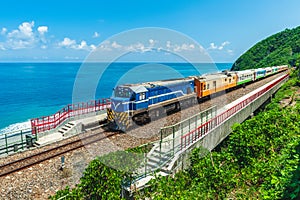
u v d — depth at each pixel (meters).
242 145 11.60
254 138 11.85
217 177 8.70
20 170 9.61
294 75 40.38
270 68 46.84
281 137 12.54
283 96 26.66
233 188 8.95
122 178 7.71
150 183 7.88
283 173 7.84
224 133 14.38
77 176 9.24
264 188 8.15
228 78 25.12
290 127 14.05
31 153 11.24
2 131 26.55
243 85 30.89
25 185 8.66
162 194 7.44
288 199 6.89
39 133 13.13
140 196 7.59
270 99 27.95
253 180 9.30
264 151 11.51
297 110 18.08
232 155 11.54
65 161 10.33
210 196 8.18
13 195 8.11
